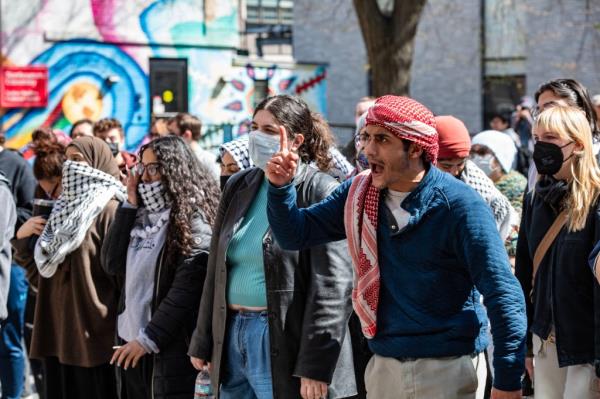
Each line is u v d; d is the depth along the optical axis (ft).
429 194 11.93
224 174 18.44
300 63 61.93
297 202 14.15
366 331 12.42
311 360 13.71
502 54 78.95
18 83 52.49
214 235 15.26
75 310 18.89
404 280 12.07
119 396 17.78
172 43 56.65
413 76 79.82
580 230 13.93
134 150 55.83
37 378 24.36
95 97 54.65
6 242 20.06
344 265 13.99
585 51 77.20
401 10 49.03
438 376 12.02
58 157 21.94
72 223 18.74
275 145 13.99
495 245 11.61
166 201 17.37
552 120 14.20
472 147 22.02
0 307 20.02
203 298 15.40
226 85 58.59
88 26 54.29
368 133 12.00
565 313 14.03
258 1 71.41
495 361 11.38
